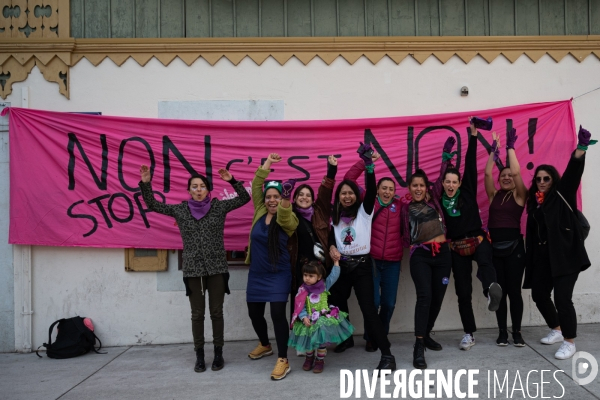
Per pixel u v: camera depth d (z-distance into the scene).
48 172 5.74
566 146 5.95
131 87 5.85
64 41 5.77
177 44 5.82
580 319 5.98
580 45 6.02
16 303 5.74
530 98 6.02
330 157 5.07
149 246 5.76
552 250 4.83
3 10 5.84
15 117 5.73
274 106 5.89
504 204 5.29
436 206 5.03
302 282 4.90
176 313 5.84
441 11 6.05
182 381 4.65
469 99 5.99
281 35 5.98
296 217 4.77
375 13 6.02
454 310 5.95
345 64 5.92
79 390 4.49
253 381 4.59
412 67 5.95
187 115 5.87
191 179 4.95
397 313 5.92
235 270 5.86
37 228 5.71
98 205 5.77
